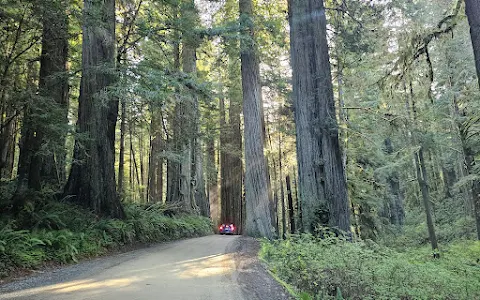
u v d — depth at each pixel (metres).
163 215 19.92
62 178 18.02
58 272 7.68
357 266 6.93
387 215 29.09
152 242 14.96
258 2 22.56
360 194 18.45
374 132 16.81
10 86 10.51
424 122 15.95
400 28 13.30
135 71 12.55
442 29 11.59
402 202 31.06
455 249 14.86
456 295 6.66
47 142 10.34
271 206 18.44
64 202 12.51
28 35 12.02
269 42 23.38
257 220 17.42
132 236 13.11
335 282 6.42
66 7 11.12
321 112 10.97
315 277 6.54
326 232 9.75
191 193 26.53
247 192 18.02
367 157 19.02
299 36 11.65
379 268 6.88
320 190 10.54
